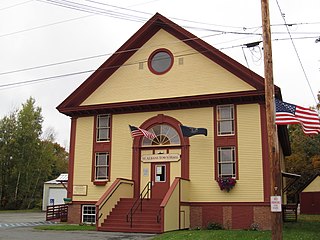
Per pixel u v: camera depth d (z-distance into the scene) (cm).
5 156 5272
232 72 2422
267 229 2194
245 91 2339
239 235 1770
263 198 2234
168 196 2120
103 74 2711
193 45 2553
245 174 2297
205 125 2438
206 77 2477
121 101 2636
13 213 4409
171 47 2608
